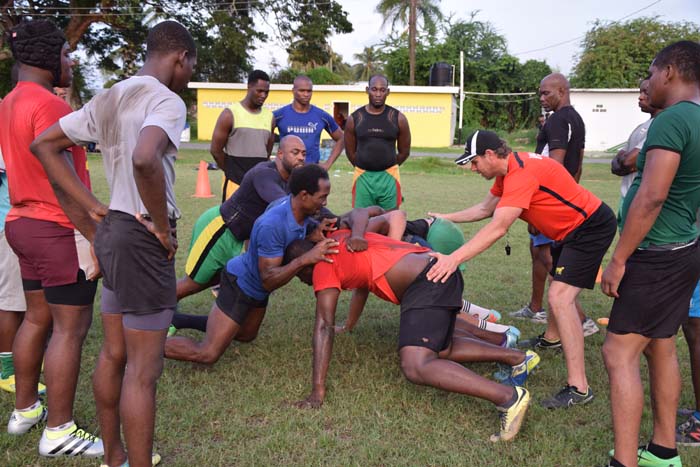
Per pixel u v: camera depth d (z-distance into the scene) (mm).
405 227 4285
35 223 2941
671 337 2879
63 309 3006
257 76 6012
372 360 4242
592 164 24125
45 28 3025
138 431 2523
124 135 2426
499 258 7688
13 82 3295
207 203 11547
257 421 3422
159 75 2580
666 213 2725
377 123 6312
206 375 3943
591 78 44125
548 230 3828
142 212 2447
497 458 3057
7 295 3531
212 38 37812
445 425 3367
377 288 3590
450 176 19188
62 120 2555
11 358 3666
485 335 4133
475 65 44219
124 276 2477
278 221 3594
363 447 3107
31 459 3000
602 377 4070
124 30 31031
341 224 3828
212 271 4859
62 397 2990
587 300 5934
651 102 2838
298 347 4453
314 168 3525
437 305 3418
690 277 2789
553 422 3447
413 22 39625
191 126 39469
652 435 3217
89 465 2965
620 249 2713
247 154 6129
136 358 2549
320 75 42875
